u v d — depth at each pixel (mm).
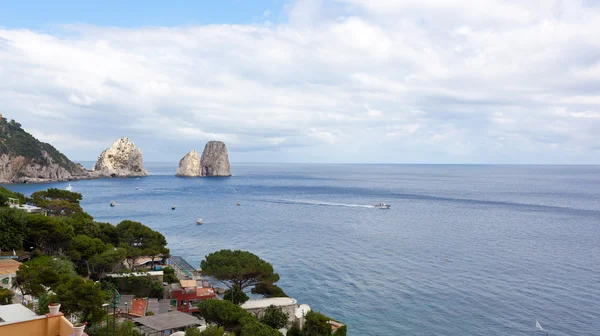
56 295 42156
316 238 136625
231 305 50094
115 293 54719
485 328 65812
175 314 50406
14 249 65750
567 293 82125
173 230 149750
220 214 192125
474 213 199000
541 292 82625
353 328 65562
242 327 46469
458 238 137625
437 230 152625
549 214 195000
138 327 48594
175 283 72188
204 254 112375
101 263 63062
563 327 66188
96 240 70438
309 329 55031
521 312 72312
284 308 59938
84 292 41656
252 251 116625
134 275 66375
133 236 83188
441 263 104812
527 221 174375
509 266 102062
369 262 105375
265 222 169875
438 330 65125
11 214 68438
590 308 74125
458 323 67688
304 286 85812
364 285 86625
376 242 130500
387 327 66188
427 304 76062
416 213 199000
